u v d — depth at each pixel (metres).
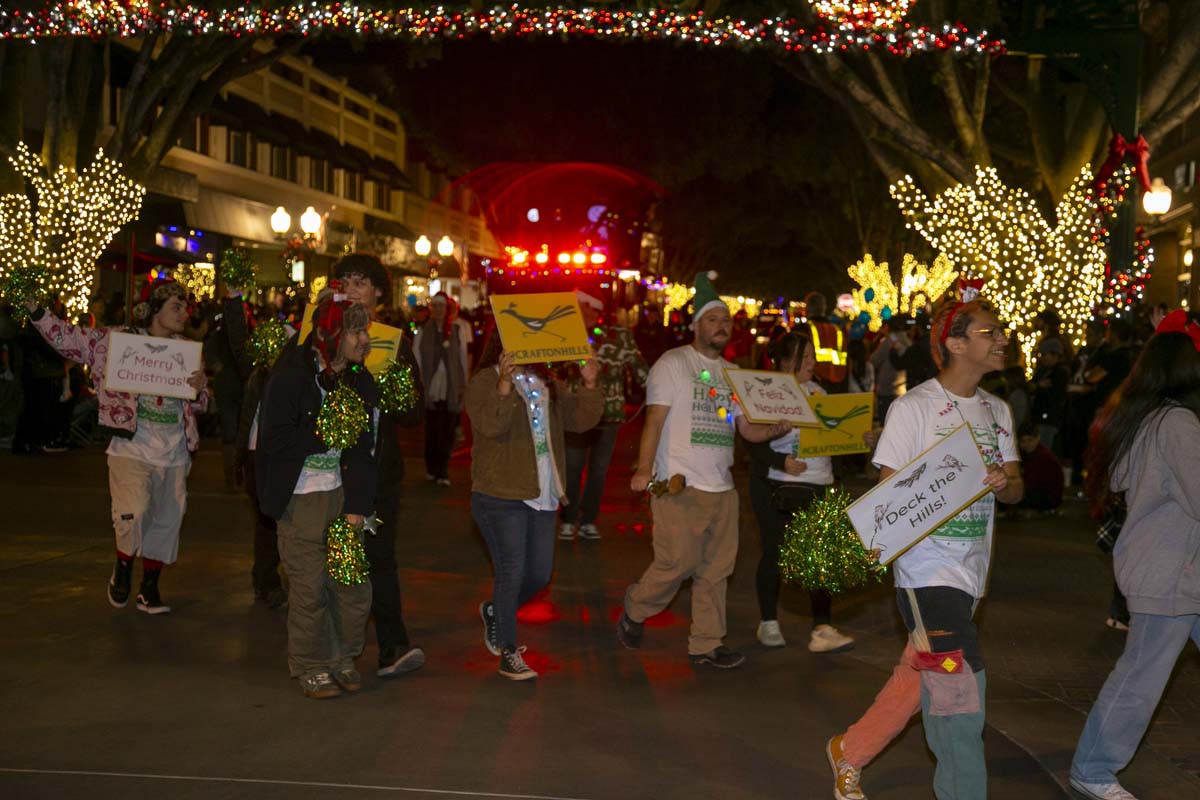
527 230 30.73
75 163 23.05
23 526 11.32
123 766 5.47
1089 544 12.16
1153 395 5.22
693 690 6.91
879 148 21.84
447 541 11.41
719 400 7.25
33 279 7.86
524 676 6.96
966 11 19.83
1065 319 19.62
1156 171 34.53
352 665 6.73
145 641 7.57
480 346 29.75
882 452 4.96
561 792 5.30
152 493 8.20
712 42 18.64
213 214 33.72
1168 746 6.27
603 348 11.55
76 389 17.64
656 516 7.29
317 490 6.46
